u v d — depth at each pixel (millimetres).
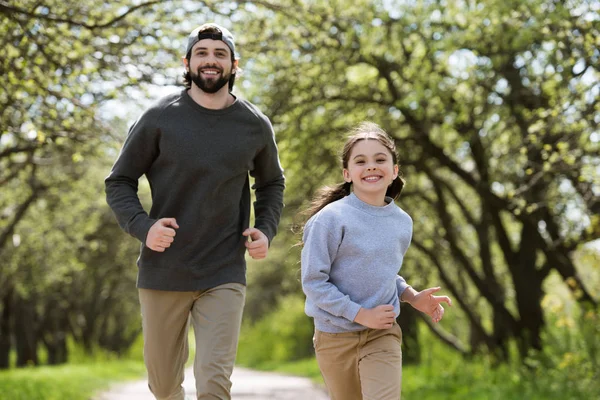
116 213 4785
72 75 10289
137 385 20875
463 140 15844
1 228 25812
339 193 4711
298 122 15656
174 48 10984
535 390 12539
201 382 4684
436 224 22094
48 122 10695
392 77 15922
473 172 18719
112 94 10836
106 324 48344
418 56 14727
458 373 17000
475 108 14734
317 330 4523
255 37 13086
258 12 13523
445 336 24062
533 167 13898
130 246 34281
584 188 13312
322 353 4508
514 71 14422
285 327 46031
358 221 4391
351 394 4605
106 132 11195
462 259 19500
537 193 15297
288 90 15359
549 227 16391
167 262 4777
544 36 12133
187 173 4766
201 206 4781
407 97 13953
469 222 20312
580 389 11930
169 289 4777
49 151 17453
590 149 11664
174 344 4977
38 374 21469
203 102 4859
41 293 33594
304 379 25016
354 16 13820
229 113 4875
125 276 40156
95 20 10305
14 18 9289
